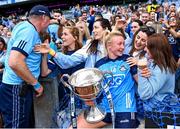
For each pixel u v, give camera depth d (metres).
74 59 3.15
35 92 2.82
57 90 2.99
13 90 2.79
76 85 2.40
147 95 2.58
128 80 2.73
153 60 2.67
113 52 2.78
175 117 2.55
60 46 4.39
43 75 2.92
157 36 2.67
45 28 2.83
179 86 3.75
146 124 2.67
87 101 2.62
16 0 20.73
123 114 2.65
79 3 21.38
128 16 9.70
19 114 2.82
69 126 2.79
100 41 3.27
